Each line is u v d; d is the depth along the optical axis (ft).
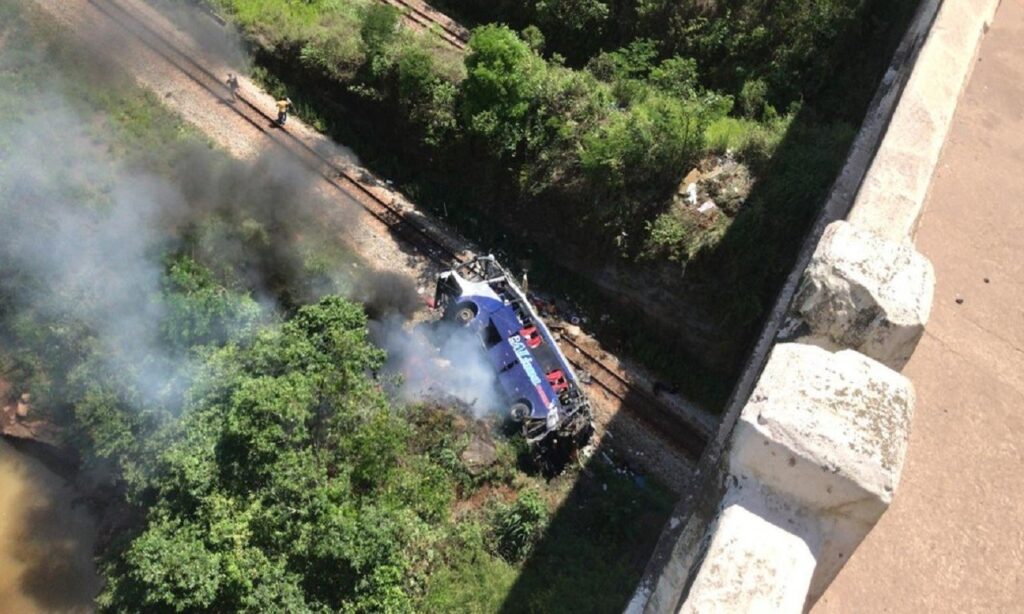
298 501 36.91
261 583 34.76
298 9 73.31
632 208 57.57
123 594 35.65
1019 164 22.31
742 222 54.34
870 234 12.78
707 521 12.41
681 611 9.80
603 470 50.96
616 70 66.85
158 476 40.40
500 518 46.65
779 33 64.13
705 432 54.24
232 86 67.77
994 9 21.70
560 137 60.34
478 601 42.75
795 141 58.13
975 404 17.56
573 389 51.62
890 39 62.90
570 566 44.88
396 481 43.96
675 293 56.95
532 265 62.23
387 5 69.26
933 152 17.21
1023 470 16.61
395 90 65.36
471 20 75.72
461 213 64.69
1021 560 15.40
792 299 13.97
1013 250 20.43
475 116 60.85
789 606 9.70
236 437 37.76
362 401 42.63
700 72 66.74
